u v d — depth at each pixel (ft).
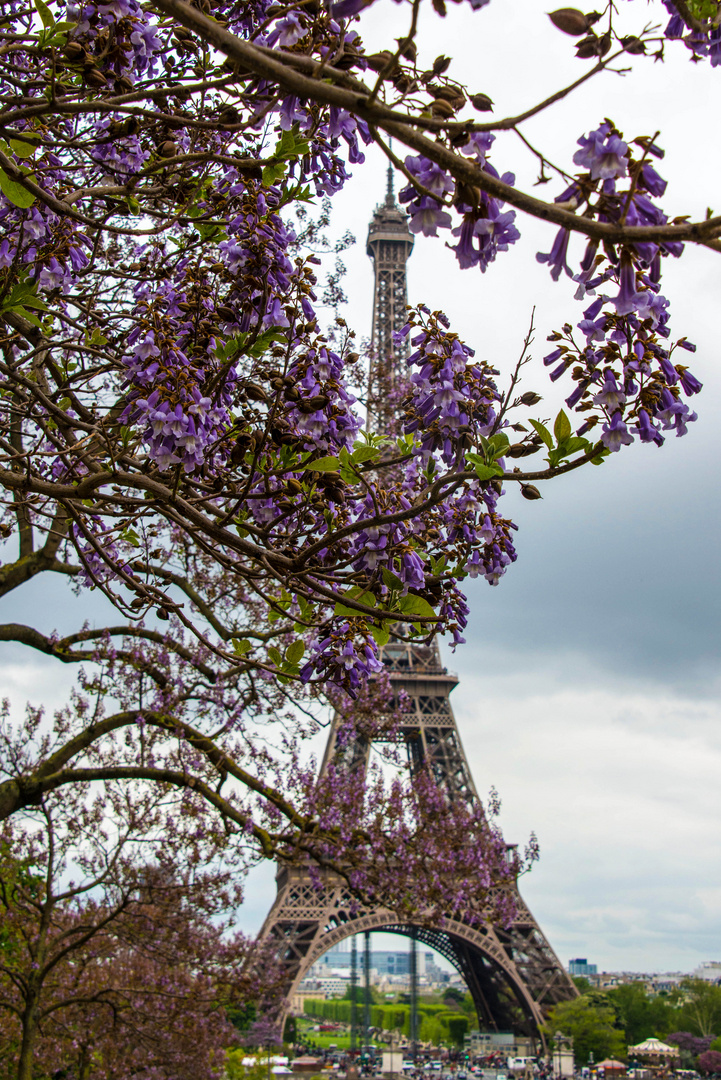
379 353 68.54
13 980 68.28
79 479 25.64
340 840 62.23
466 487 20.58
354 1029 386.11
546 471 16.10
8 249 20.31
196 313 19.66
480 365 19.36
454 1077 369.30
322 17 12.69
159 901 70.28
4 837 76.59
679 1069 412.57
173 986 83.10
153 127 24.26
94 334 26.05
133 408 17.76
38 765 66.69
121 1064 88.69
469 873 72.02
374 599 18.70
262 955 87.10
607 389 15.87
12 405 28.48
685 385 16.22
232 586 58.59
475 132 10.89
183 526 21.80
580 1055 396.37
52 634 59.67
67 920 90.12
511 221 11.48
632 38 11.79
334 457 17.16
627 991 481.87
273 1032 246.68
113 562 24.56
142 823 68.03
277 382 18.85
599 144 10.52
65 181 24.62
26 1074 63.93
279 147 18.65
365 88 11.18
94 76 16.49
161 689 60.70
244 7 20.25
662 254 11.48
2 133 16.70
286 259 18.60
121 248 39.42
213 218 24.88
